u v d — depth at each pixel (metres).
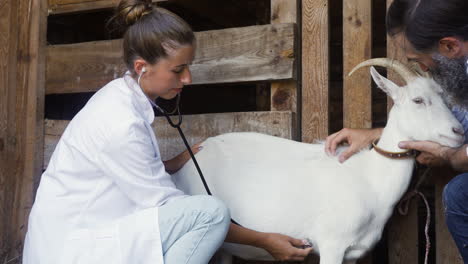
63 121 3.46
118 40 3.32
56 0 3.49
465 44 1.71
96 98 2.13
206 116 3.12
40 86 3.42
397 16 1.83
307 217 2.45
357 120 2.92
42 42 3.45
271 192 2.50
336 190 2.43
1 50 3.42
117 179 2.00
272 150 2.64
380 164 2.46
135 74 2.17
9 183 3.38
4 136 3.38
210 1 4.45
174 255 2.03
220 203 2.08
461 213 2.12
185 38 2.10
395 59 2.62
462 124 2.48
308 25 3.02
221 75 3.10
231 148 2.68
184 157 2.72
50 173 2.08
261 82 3.14
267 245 2.35
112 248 1.95
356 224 2.38
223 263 2.71
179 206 2.05
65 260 1.95
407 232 2.80
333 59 4.30
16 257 3.33
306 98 3.01
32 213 2.05
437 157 2.32
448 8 1.63
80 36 4.70
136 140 1.99
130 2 2.18
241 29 3.06
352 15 2.94
